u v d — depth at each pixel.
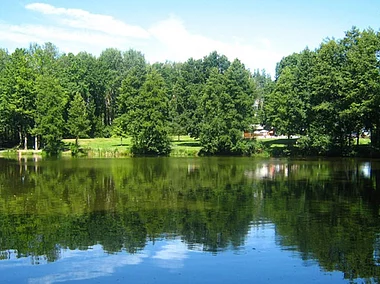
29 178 40.25
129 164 56.38
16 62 83.38
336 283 13.41
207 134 74.88
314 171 45.94
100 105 112.00
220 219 22.05
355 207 25.08
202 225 20.73
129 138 95.62
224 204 26.23
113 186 34.56
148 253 16.39
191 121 85.44
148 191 31.73
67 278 13.91
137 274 14.23
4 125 84.94
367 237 18.47
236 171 46.94
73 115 76.94
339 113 62.66
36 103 77.00
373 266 14.85
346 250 16.62
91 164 56.56
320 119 68.44
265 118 90.06
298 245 17.31
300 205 25.77
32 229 20.11
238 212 23.80
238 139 74.69
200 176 42.03
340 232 19.33
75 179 39.50
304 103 70.12
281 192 30.98
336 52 67.44
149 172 46.06
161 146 75.69
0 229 20.08
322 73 66.44
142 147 75.69
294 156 70.56
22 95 79.25
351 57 63.00
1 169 49.22
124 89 93.19
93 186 34.59
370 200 27.41
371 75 59.41
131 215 23.06
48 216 22.89
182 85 91.62
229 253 16.34
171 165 55.16
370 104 58.84
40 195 29.92
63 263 15.31
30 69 81.31
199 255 16.11
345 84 63.41
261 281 13.59
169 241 17.97
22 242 17.98
